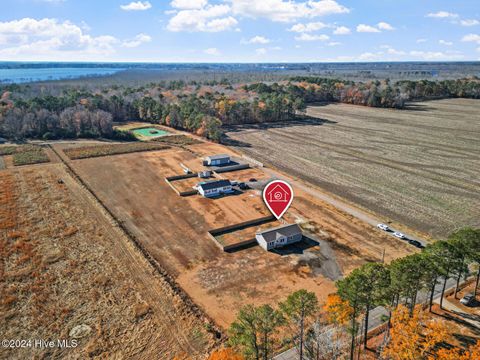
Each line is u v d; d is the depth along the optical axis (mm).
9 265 40938
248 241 46781
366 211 56094
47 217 52625
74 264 41219
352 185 67688
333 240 47500
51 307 34531
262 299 36031
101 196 61031
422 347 26375
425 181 70000
